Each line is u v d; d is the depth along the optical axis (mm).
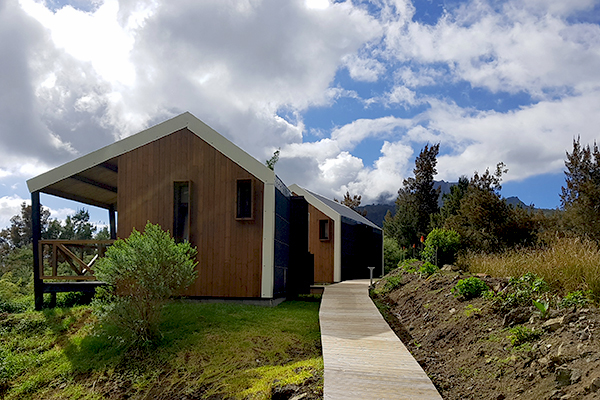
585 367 3314
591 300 4746
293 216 12047
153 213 9922
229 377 5695
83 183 11141
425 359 5137
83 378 6379
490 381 3957
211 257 9719
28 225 36000
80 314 8867
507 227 13156
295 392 4551
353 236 18359
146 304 7020
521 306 5137
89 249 12266
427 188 32094
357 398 3678
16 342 7754
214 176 9875
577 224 12391
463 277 8102
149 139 10109
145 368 6367
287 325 7691
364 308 8000
